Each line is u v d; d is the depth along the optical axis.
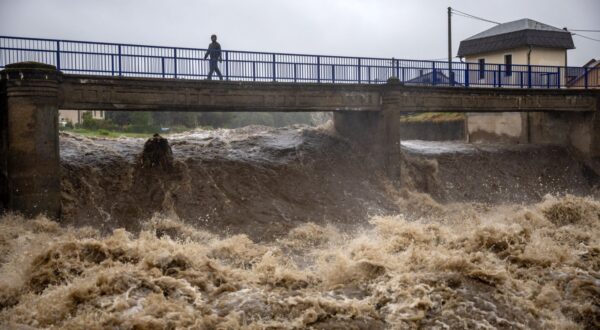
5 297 14.47
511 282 15.23
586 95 38.62
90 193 23.42
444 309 13.70
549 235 20.72
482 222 25.94
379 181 30.44
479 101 34.44
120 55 24.25
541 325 13.55
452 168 34.62
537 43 43.62
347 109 29.91
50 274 15.30
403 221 21.11
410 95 31.78
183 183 25.22
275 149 31.14
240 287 15.12
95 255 16.33
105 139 30.22
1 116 22.28
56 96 22.23
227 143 31.62
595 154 39.00
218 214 23.70
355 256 16.70
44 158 21.73
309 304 13.88
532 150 39.19
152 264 15.53
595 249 18.78
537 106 36.84
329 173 29.77
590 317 14.27
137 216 22.70
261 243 21.52
